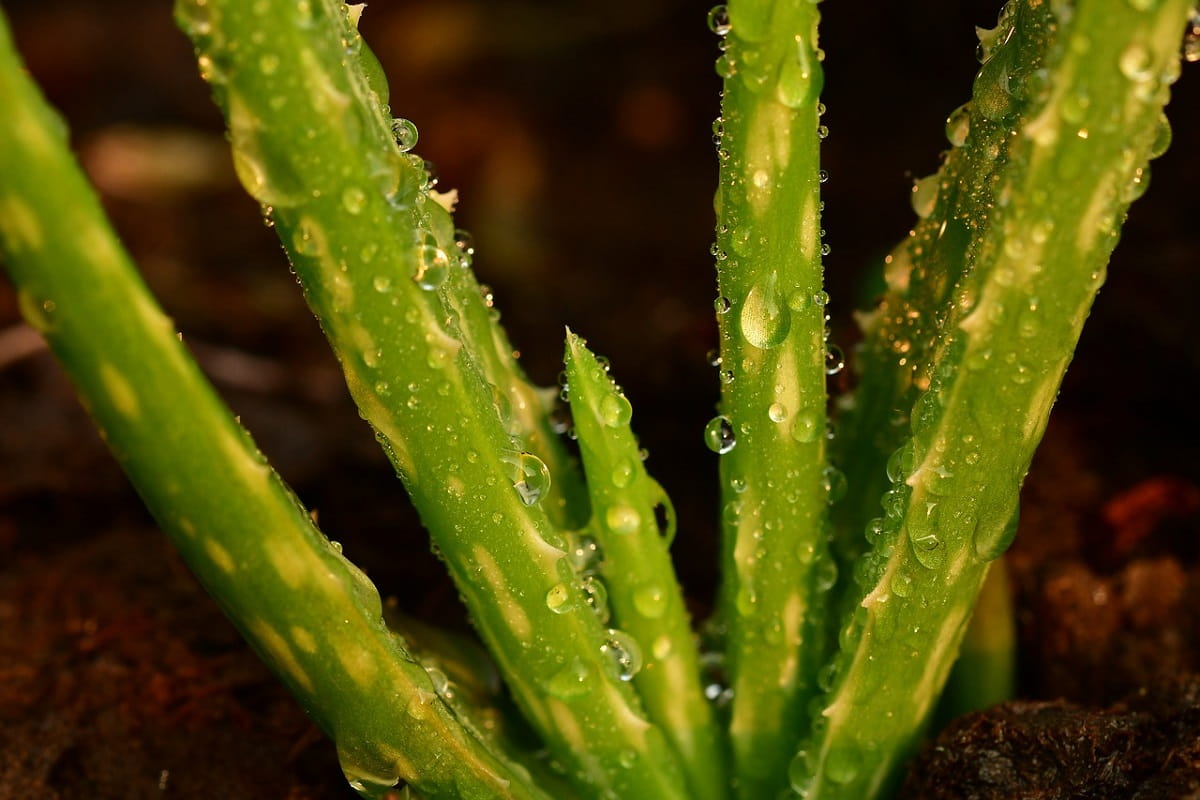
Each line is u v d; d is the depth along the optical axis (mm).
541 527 261
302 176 240
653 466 390
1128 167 240
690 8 811
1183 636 307
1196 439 374
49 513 362
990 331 245
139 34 826
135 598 328
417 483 255
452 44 828
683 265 583
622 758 269
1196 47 245
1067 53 236
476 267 586
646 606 270
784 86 250
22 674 311
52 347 234
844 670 266
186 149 726
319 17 240
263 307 513
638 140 758
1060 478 361
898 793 276
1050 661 310
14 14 835
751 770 280
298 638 247
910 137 665
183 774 296
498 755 269
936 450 251
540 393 284
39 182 226
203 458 237
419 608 330
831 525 286
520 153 746
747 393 263
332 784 296
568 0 850
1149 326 395
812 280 259
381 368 248
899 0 695
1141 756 269
